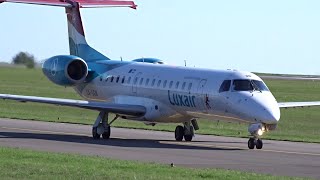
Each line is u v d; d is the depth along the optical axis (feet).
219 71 224.12
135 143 219.00
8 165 145.07
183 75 234.17
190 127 238.68
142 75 250.16
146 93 245.86
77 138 231.50
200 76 227.20
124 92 256.32
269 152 200.54
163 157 178.70
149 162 163.12
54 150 187.93
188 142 231.30
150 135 255.09
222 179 136.46
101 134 236.22
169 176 137.69
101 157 168.86
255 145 209.26
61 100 236.84
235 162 172.45
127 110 239.09
